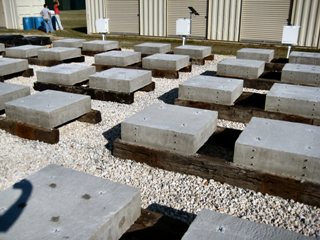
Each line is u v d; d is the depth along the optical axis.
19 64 8.21
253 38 13.94
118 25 16.47
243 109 5.57
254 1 13.41
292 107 5.30
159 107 4.78
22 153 4.41
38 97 5.31
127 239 2.71
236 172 3.67
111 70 7.26
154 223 2.85
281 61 9.80
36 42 12.56
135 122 4.19
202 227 2.40
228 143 4.63
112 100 6.54
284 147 3.52
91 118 5.43
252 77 7.59
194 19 14.72
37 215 2.50
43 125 4.75
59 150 4.52
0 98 5.43
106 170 4.03
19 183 2.88
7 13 18.83
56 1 18.45
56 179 2.96
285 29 9.79
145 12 15.55
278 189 3.52
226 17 14.05
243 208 3.37
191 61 9.98
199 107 5.91
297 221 3.18
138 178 3.88
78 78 7.19
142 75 6.84
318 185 3.33
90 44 11.17
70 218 2.48
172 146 4.01
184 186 3.73
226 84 6.05
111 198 2.72
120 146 4.25
